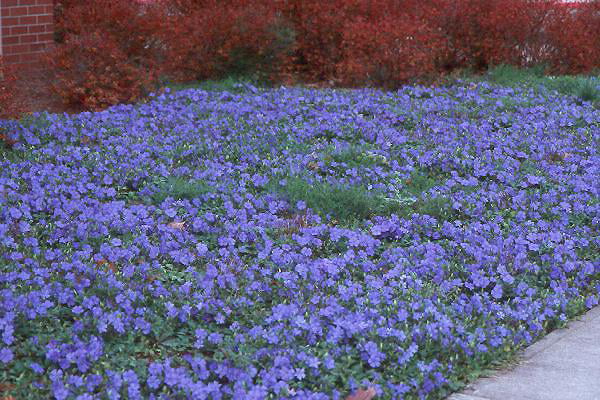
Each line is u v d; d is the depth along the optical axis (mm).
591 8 16984
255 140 9992
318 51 15383
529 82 14352
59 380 4785
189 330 5684
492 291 6324
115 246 6797
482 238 7289
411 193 8594
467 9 15781
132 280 6188
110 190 8047
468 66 15812
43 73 12445
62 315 5688
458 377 5305
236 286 6180
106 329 5395
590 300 6449
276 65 14469
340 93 13125
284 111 11672
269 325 5688
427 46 14406
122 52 12539
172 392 4852
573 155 10117
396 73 14023
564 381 5262
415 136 10641
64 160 8891
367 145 10125
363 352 5359
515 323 6012
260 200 8023
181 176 8734
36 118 10312
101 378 4832
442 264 6758
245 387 4875
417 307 5949
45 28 13664
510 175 9109
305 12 15406
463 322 5887
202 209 7898
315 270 6441
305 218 7730
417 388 5066
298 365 5160
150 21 13266
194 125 10805
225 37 14125
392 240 7598
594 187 8875
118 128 10305
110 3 13516
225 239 7059
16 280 5965
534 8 15805
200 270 6629
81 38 12086
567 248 7234
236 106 11773
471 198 8367
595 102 13211
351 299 6117
